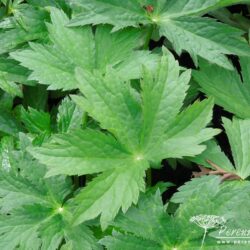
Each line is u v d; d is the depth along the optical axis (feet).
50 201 1.86
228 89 2.08
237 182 1.91
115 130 1.84
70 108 2.00
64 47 2.02
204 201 1.77
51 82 1.98
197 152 1.82
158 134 1.86
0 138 2.10
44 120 2.03
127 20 2.04
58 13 2.05
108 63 2.03
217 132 1.84
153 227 1.78
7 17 2.16
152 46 2.25
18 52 2.00
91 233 1.81
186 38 2.03
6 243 1.79
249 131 1.96
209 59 2.01
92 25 2.06
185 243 1.79
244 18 2.33
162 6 2.06
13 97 2.12
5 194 1.84
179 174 2.11
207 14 2.32
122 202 1.77
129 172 1.81
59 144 1.79
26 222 1.82
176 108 1.85
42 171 1.86
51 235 1.81
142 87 1.85
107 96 1.85
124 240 1.76
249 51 2.03
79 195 1.76
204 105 1.85
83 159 1.79
